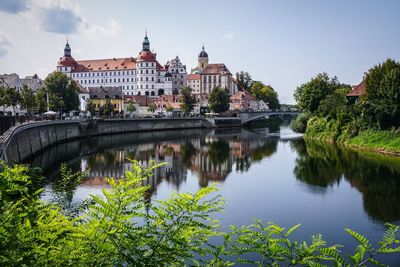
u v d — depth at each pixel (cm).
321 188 4150
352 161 5862
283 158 6569
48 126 7900
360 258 590
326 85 11031
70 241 567
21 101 9394
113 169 5422
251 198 3725
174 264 628
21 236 541
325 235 2691
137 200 625
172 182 4600
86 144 9100
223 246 686
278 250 662
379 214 3173
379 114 7388
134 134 12738
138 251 588
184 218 639
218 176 4984
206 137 11488
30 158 6041
